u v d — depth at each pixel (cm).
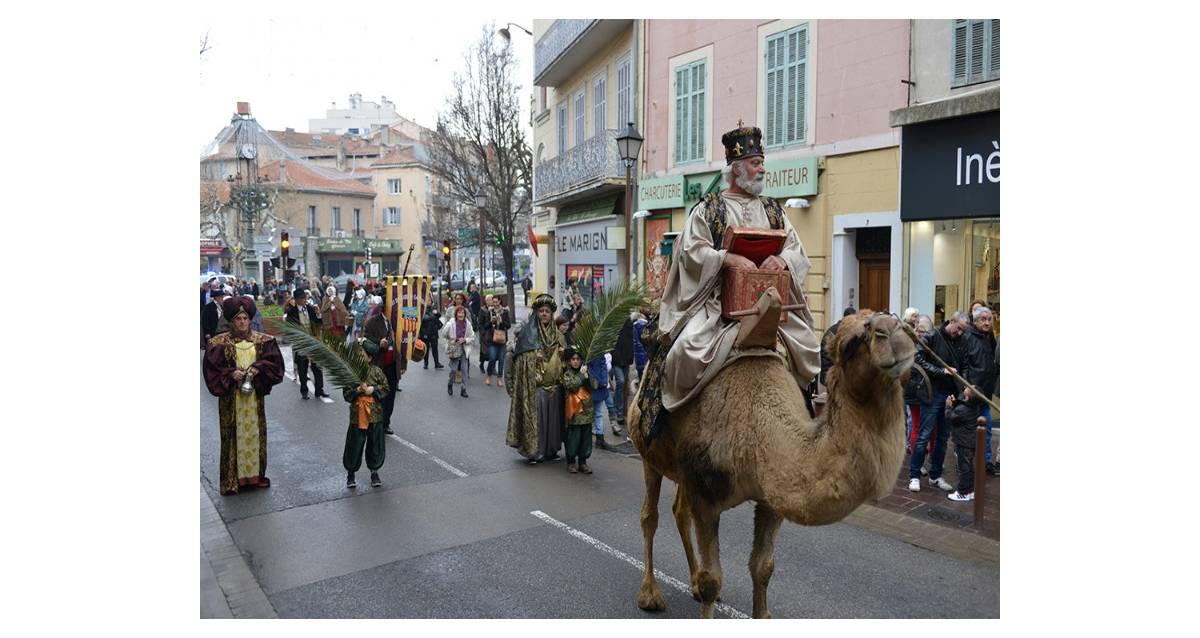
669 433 436
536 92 2709
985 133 1024
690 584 547
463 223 3912
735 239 409
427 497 778
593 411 880
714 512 413
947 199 1074
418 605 530
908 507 725
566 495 786
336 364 795
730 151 444
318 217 4962
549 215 2628
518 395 920
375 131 6166
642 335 473
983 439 670
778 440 360
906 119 1095
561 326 925
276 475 862
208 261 4012
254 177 4125
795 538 649
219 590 554
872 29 1184
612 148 1811
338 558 615
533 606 527
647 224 1717
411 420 1166
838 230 1253
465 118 2514
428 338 1712
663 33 1631
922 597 532
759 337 397
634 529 681
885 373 306
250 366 786
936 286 1124
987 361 736
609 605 527
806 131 1303
